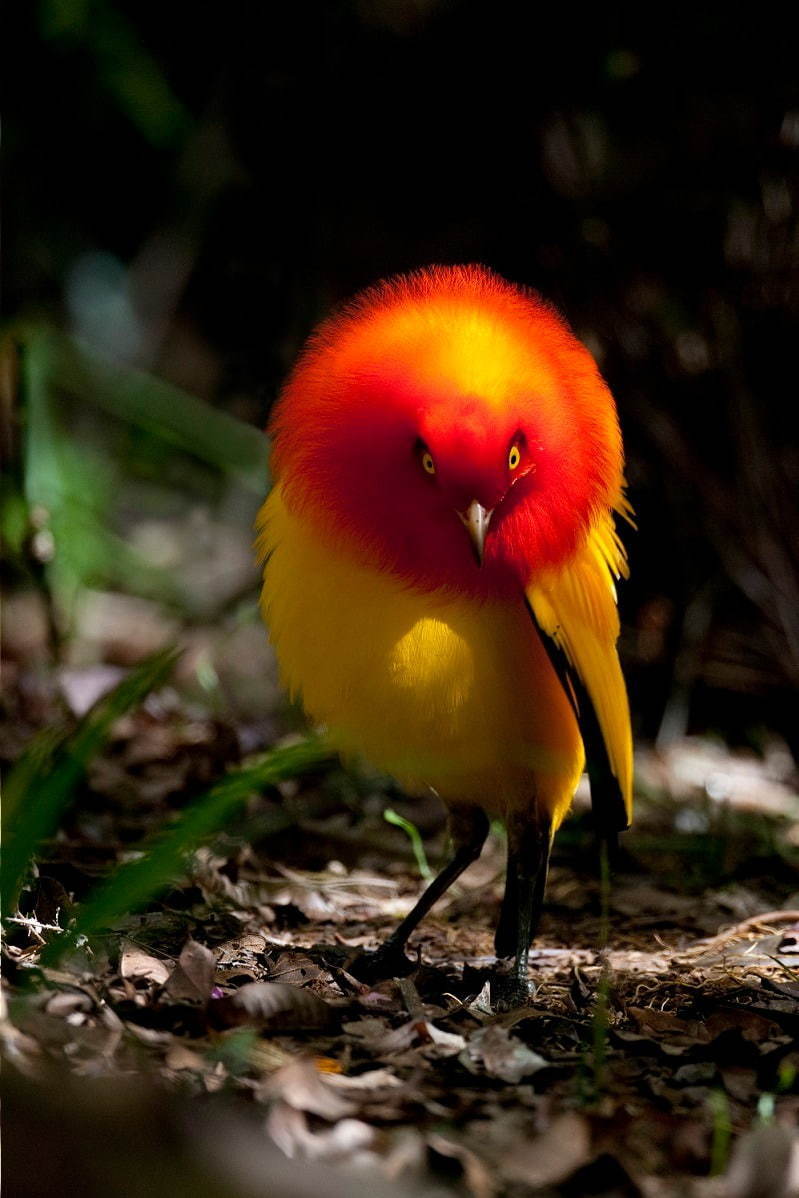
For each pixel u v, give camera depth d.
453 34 15.74
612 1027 6.91
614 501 7.52
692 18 14.32
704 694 14.23
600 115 14.70
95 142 20.69
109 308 20.58
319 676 7.21
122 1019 6.20
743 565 13.55
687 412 13.45
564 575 7.13
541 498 6.87
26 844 6.51
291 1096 5.48
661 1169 5.52
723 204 13.55
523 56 15.43
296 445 7.08
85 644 14.62
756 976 8.05
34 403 13.44
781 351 13.20
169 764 11.37
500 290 7.36
